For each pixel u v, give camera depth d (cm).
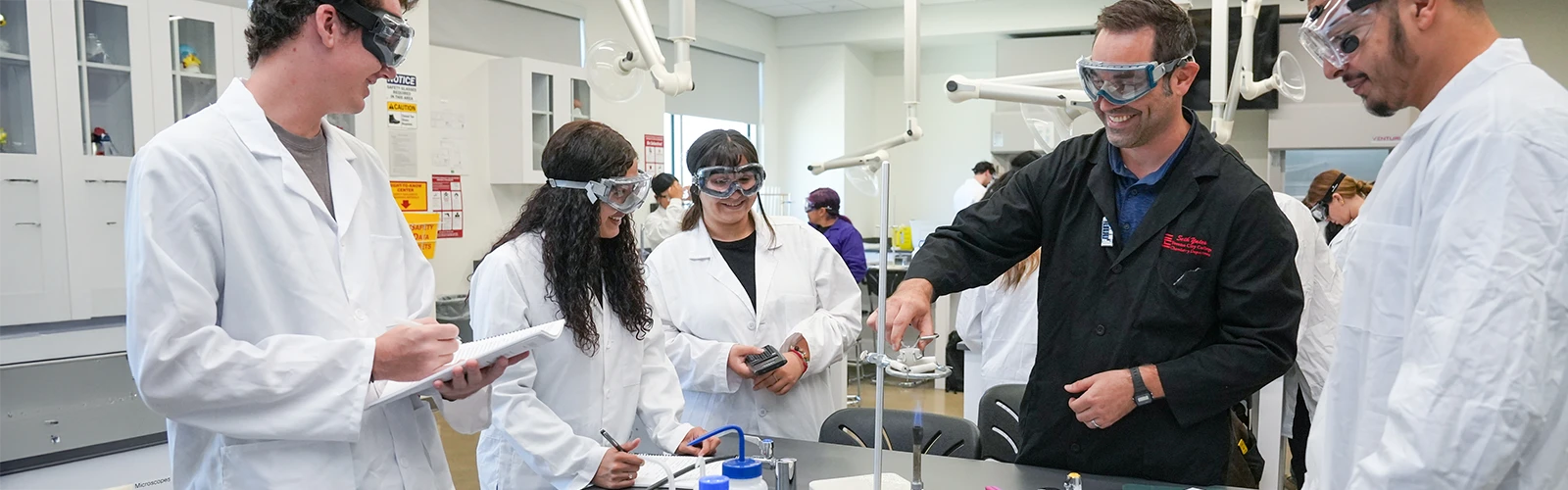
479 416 163
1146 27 165
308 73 137
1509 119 108
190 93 368
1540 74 113
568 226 196
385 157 402
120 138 350
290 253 136
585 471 178
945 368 159
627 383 207
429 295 163
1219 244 170
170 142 129
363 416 142
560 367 197
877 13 863
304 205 139
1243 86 270
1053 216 189
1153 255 174
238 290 133
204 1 368
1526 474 110
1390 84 124
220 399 125
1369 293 128
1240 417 226
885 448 233
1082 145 190
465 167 593
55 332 329
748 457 187
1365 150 702
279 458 135
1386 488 109
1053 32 831
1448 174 113
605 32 708
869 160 287
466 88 593
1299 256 266
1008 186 198
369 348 133
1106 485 171
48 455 300
